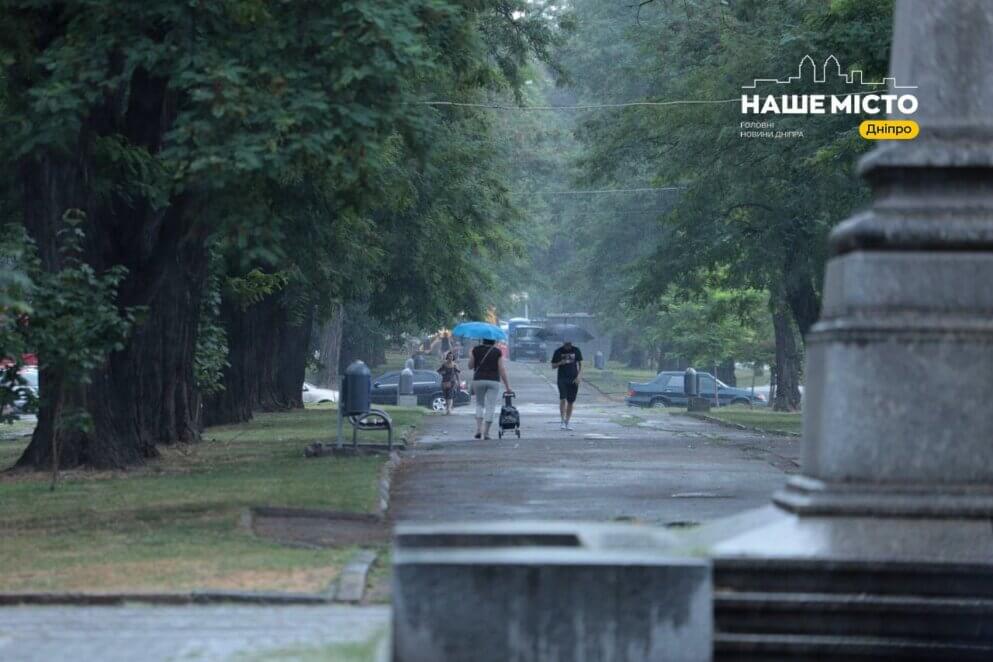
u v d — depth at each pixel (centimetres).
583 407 10894
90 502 2888
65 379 3303
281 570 1962
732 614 1350
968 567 1363
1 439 6078
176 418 4888
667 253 7750
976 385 1545
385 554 2150
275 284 5738
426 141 3512
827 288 1691
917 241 1588
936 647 1345
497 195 7044
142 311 3566
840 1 4728
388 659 1194
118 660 1359
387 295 7769
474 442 5169
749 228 7325
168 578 1892
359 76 3222
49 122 3419
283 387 8756
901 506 1514
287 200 3875
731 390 12431
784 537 1441
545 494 3127
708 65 6838
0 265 3341
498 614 1188
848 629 1352
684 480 3472
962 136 1662
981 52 1680
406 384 10681
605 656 1188
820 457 1573
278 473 3556
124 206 3881
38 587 1825
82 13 3391
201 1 3328
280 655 1334
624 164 9488
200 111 3309
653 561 1195
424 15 3428
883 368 1551
